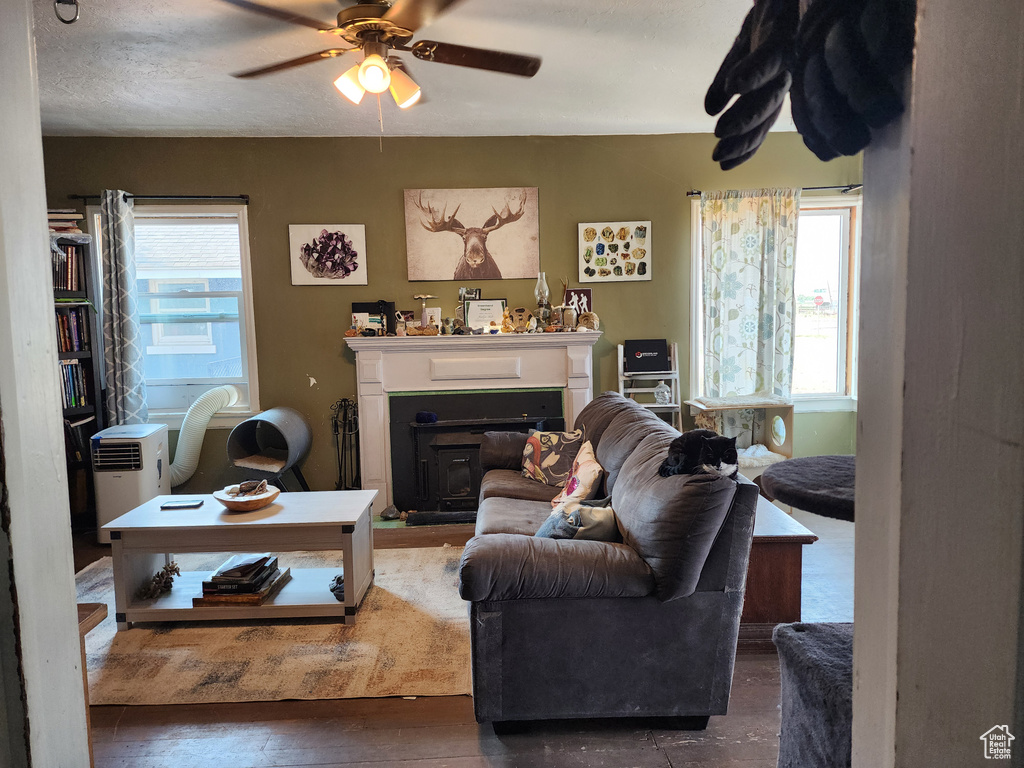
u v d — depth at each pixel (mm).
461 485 4973
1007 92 580
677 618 2291
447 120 4598
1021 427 587
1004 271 591
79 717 946
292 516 3232
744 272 5125
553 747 2283
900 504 679
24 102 859
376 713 2498
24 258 853
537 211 5117
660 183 5129
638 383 5273
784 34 791
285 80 3695
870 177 733
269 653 2939
